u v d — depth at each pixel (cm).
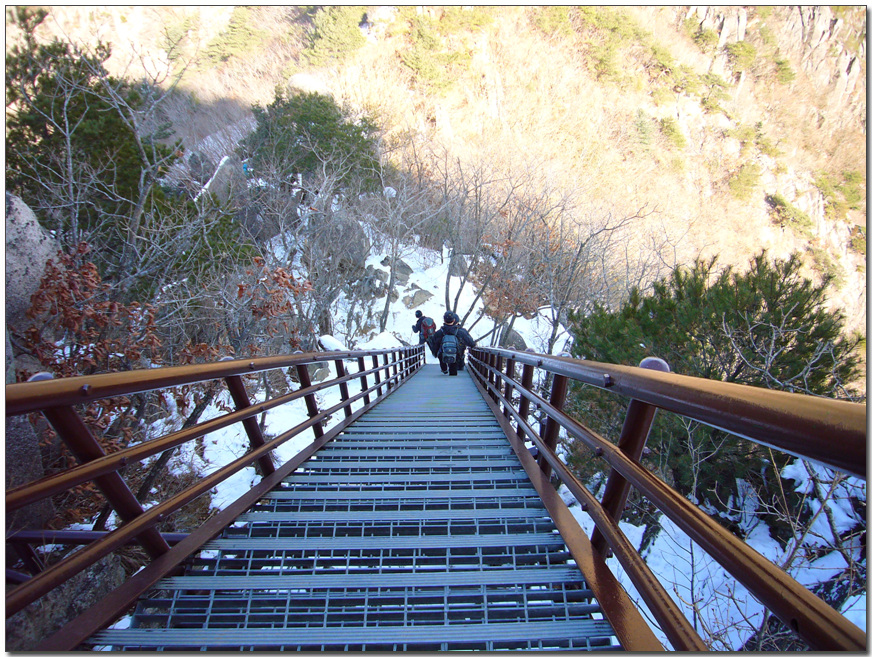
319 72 3581
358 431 498
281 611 180
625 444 153
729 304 669
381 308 2464
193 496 209
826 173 5819
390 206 2294
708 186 4931
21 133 891
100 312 593
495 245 2262
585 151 3781
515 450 362
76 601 329
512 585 186
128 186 1010
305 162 2141
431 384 1034
